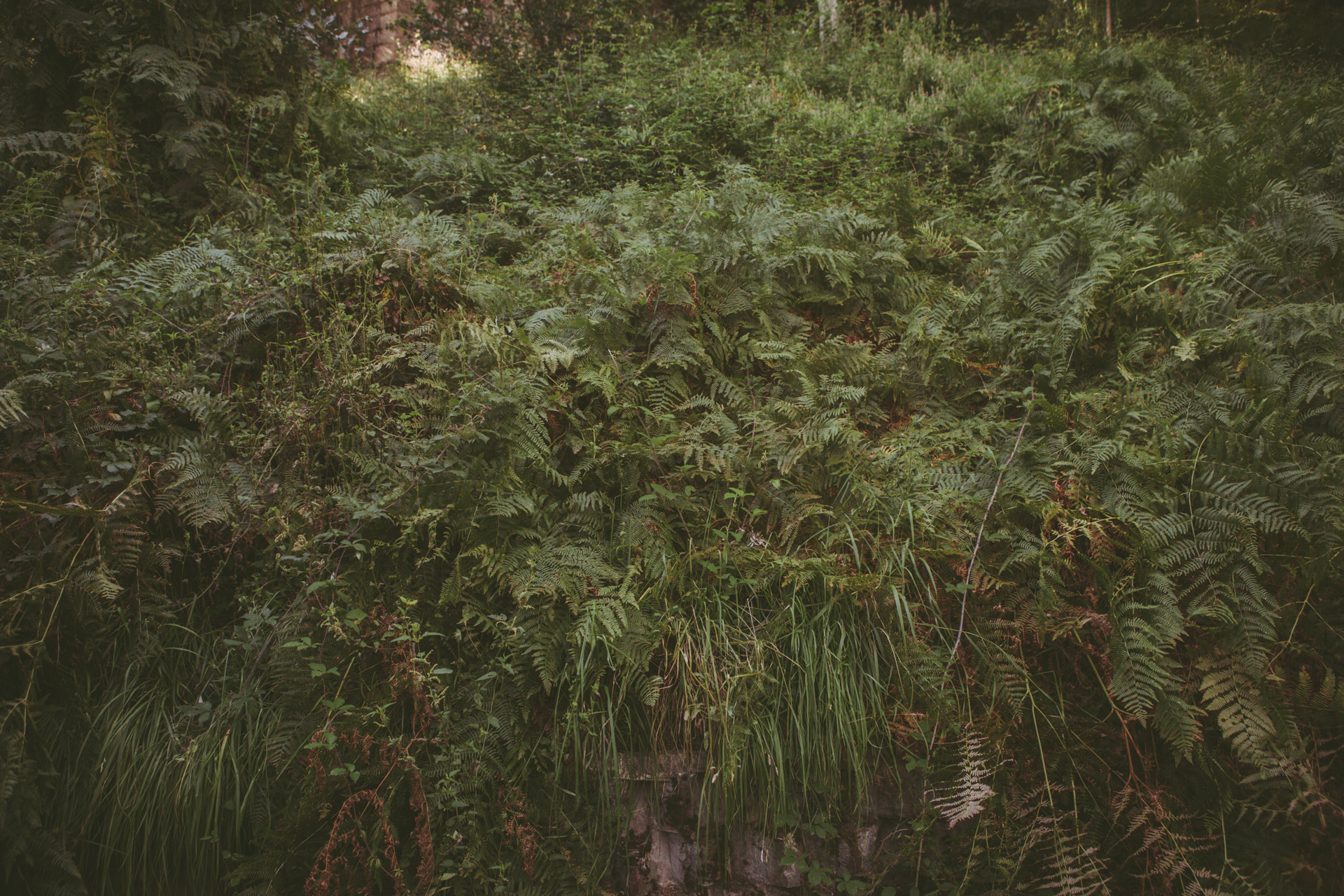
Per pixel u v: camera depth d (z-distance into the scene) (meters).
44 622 2.39
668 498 2.79
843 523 2.75
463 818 2.33
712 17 8.26
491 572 2.53
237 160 4.07
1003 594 2.67
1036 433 3.00
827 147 5.32
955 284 3.88
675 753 2.59
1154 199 3.87
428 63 8.58
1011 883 2.41
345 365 2.81
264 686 2.57
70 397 2.68
